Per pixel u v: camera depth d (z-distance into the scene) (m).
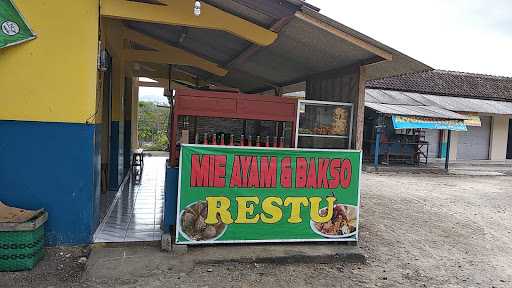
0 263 4.48
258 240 5.53
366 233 6.98
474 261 5.97
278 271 5.02
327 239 5.76
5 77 4.95
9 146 5.01
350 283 4.83
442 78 24.28
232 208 5.43
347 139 6.32
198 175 5.30
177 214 5.25
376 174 16.16
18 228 4.48
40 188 5.11
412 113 16.80
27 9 4.95
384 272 5.27
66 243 5.22
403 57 5.47
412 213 8.92
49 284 4.30
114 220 6.28
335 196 5.75
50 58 5.05
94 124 5.26
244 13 5.61
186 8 5.63
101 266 4.75
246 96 5.76
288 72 8.74
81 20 5.11
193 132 5.93
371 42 5.32
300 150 5.57
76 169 5.20
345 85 6.63
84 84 5.15
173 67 12.95
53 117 5.10
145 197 8.08
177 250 5.23
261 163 5.47
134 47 10.41
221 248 5.42
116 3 5.34
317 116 6.20
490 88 24.64
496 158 23.17
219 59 9.47
